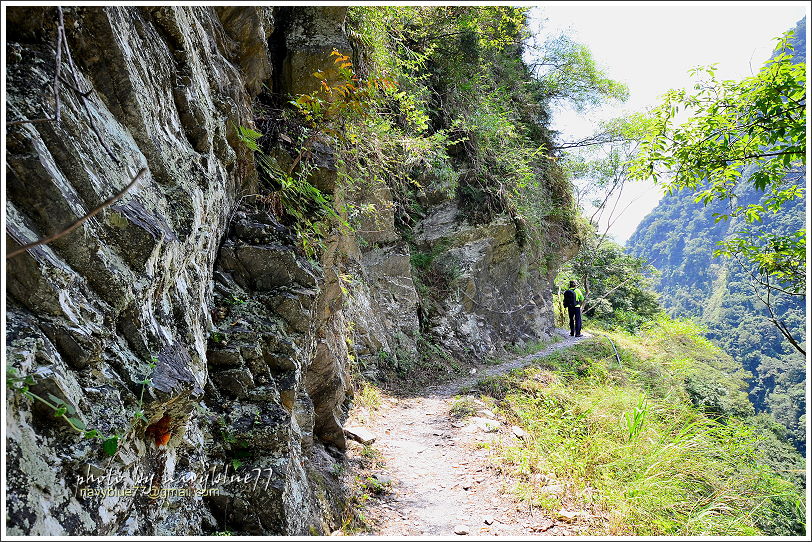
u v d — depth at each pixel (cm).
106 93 251
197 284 322
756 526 530
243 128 409
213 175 345
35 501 163
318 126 528
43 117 201
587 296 2303
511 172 1260
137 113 260
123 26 258
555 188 1600
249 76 479
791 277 611
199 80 344
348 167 604
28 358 171
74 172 209
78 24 236
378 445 562
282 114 520
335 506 391
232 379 331
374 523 396
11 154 190
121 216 224
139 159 256
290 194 482
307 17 571
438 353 991
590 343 1366
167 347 250
